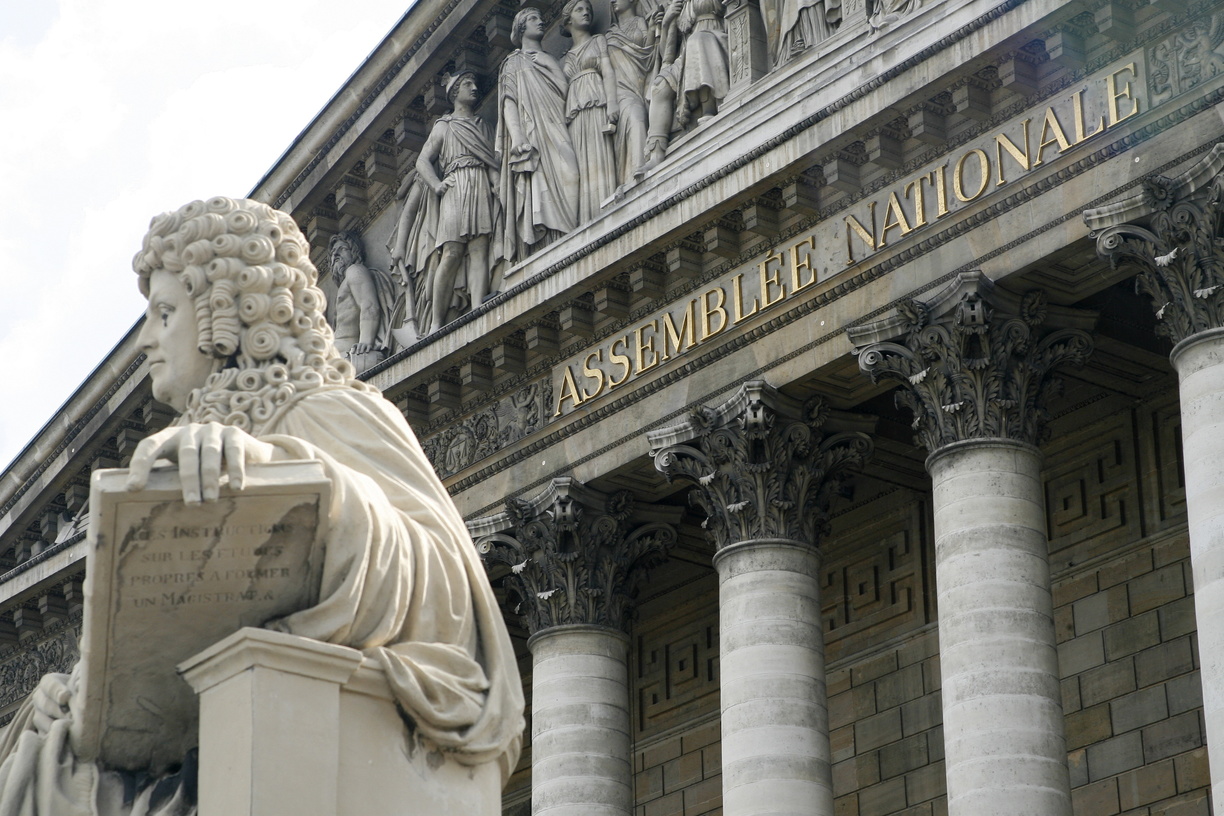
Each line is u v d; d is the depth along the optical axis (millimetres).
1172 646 31094
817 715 28531
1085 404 32688
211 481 5039
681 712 37938
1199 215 24719
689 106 32406
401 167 37281
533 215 34219
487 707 5566
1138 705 31250
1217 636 23281
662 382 31516
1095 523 32406
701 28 32625
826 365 29219
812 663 28797
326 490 5184
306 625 5293
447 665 5551
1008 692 25391
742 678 28656
